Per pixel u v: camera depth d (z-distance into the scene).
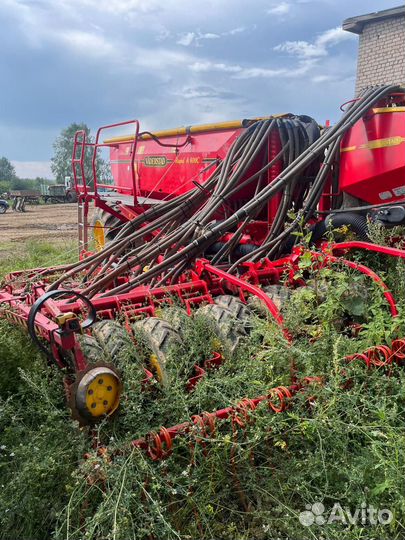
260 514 2.47
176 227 4.91
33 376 3.22
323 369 3.18
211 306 3.65
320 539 2.31
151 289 4.03
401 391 2.95
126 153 8.56
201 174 6.19
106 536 2.20
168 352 3.19
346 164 4.70
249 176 5.27
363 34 14.51
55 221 23.48
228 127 5.83
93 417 2.67
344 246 4.05
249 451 2.59
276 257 4.56
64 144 86.00
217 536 2.49
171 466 2.61
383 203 4.52
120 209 6.86
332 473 2.67
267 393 2.84
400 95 4.73
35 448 2.60
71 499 2.32
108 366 2.71
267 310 3.56
